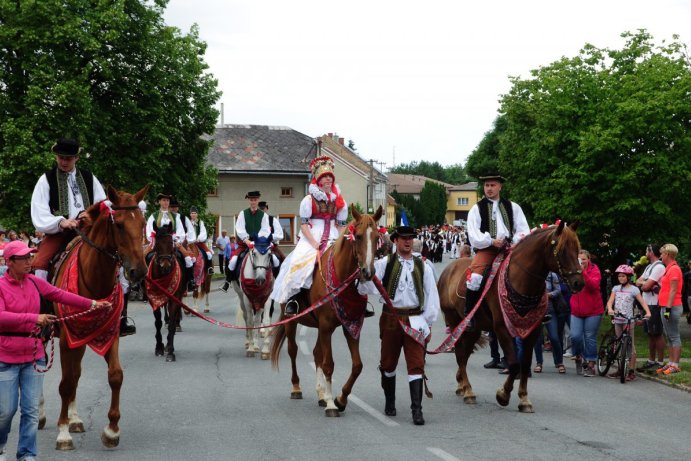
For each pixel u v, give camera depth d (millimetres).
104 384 10805
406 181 145125
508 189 20734
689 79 16438
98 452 7137
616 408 9812
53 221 7820
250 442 7531
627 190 16609
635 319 12445
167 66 32031
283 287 9625
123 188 30266
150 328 18312
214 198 50906
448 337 9398
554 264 8938
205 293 22688
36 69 26969
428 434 7945
